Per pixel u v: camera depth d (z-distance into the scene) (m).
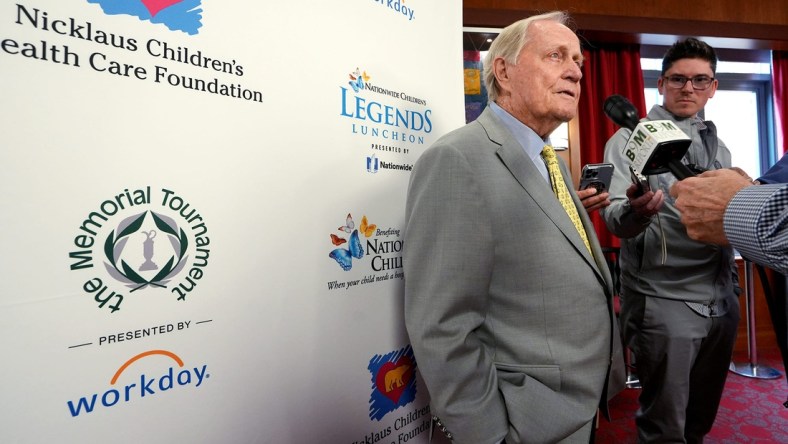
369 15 0.95
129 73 0.60
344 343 0.90
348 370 0.91
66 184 0.54
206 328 0.68
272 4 0.77
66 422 0.55
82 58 0.56
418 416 1.08
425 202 0.74
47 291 0.53
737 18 2.85
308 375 0.83
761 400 2.10
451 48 1.19
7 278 0.50
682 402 1.27
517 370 0.75
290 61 0.79
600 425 1.92
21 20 0.51
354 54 0.92
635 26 2.72
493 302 0.79
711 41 2.88
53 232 0.54
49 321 0.53
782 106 3.09
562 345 0.75
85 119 0.56
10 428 0.51
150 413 0.62
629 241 1.38
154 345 0.63
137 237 0.60
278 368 0.78
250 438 0.74
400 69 1.03
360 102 0.93
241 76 0.72
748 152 3.33
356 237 0.93
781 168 0.76
